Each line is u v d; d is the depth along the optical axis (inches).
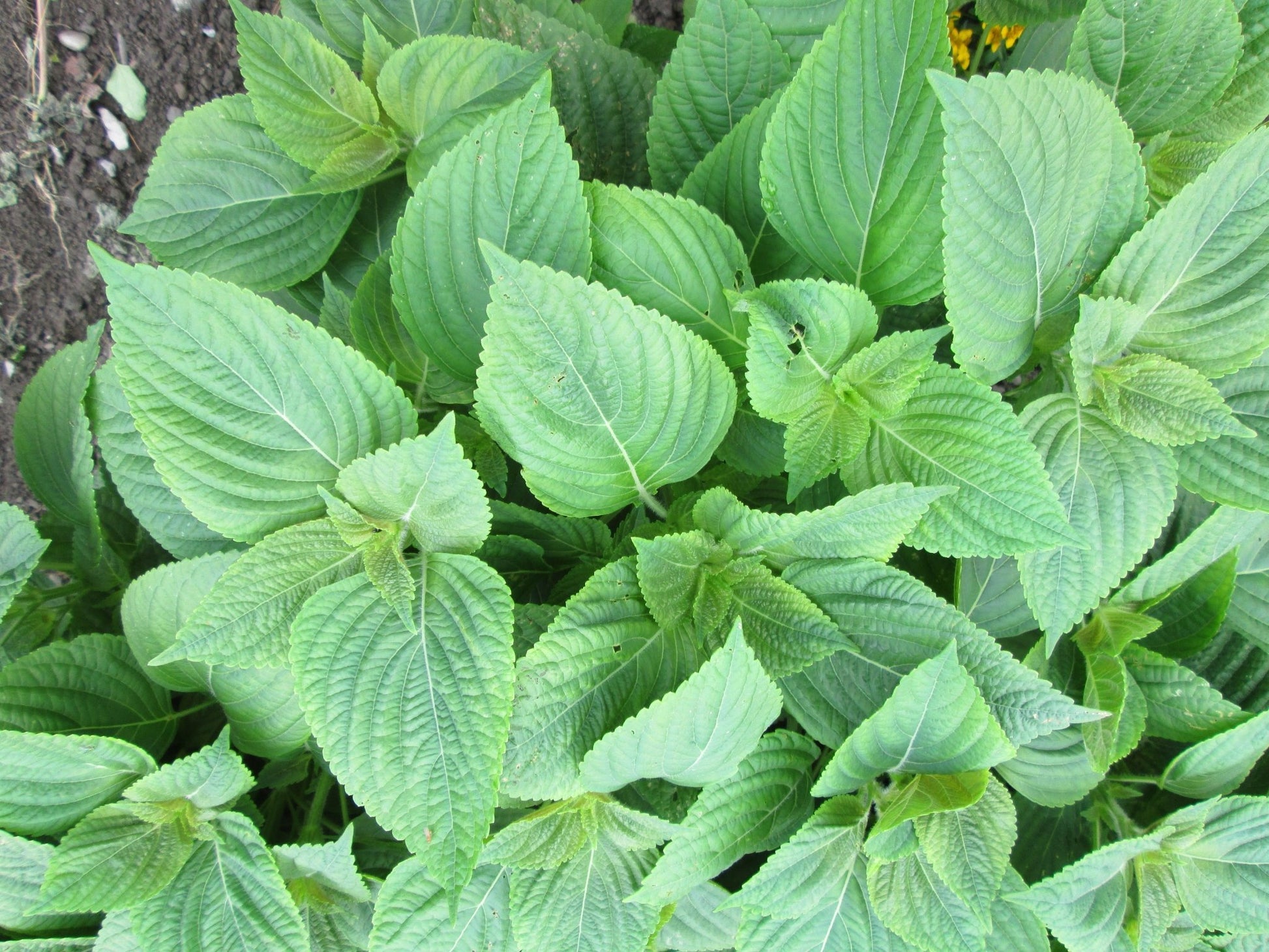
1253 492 16.6
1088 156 15.0
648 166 23.7
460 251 16.8
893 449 16.9
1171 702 17.9
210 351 14.2
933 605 16.1
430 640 14.9
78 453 19.2
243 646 15.0
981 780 15.7
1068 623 16.9
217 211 21.7
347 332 20.4
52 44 27.2
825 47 15.9
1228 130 18.9
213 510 15.2
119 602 21.7
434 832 14.1
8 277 28.1
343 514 15.2
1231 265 16.0
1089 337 16.2
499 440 15.6
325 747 14.5
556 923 16.5
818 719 17.2
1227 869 17.3
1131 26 17.6
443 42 19.7
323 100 20.1
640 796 17.2
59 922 17.9
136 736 18.8
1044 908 16.7
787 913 16.4
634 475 16.6
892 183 16.7
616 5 27.2
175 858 17.0
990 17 23.2
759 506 21.3
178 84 28.6
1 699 17.3
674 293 17.4
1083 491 16.7
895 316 21.1
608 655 15.6
